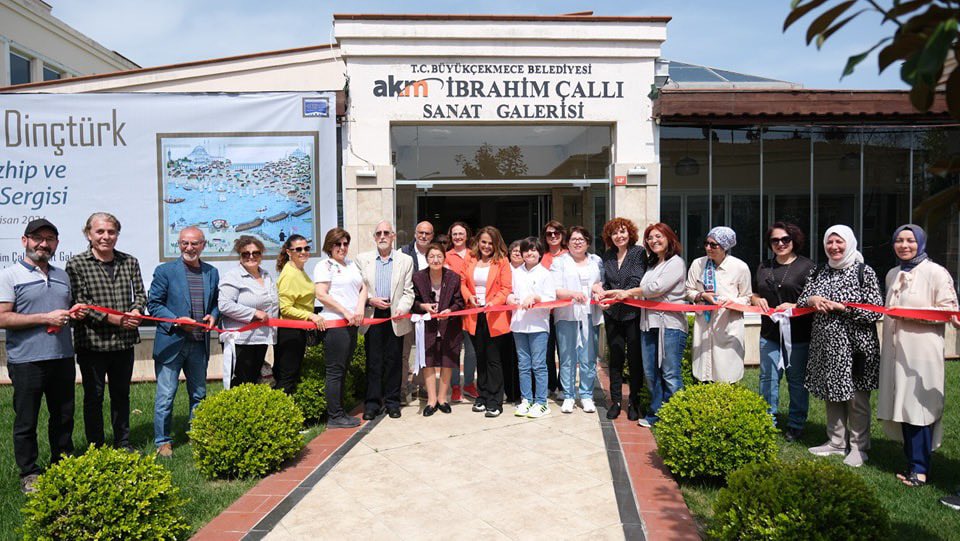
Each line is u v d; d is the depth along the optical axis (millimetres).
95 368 5023
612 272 6215
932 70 1177
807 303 5086
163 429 5344
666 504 4219
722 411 4480
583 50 8555
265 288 5758
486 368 6484
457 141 8875
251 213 8414
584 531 3840
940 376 4441
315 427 6023
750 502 3328
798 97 8367
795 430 5574
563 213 9023
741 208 9102
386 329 6266
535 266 6344
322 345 6551
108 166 8281
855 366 4883
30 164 8203
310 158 8398
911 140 9266
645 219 8742
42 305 4609
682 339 5734
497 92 8562
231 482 4691
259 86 10898
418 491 4457
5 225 8195
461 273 6523
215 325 5676
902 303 4562
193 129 8312
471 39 8453
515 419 6223
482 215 9461
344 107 8398
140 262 8352
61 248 8273
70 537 3461
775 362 5719
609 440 5535
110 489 3574
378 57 8438
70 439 4945
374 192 8500
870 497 3223
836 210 9219
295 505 4242
